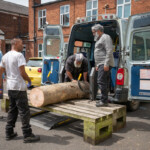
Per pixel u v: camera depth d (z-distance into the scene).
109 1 13.99
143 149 3.13
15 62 3.15
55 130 3.93
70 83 4.47
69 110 3.68
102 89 3.84
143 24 4.19
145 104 6.31
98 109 3.82
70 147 3.17
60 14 16.97
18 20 23.16
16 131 3.83
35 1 18.89
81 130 3.95
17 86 3.17
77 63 4.65
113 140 3.46
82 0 15.44
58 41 5.87
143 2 12.48
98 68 3.90
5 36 21.81
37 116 4.67
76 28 6.02
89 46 7.23
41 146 3.19
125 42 4.44
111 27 6.04
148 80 4.13
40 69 7.68
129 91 4.39
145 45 4.18
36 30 18.97
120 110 3.88
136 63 4.27
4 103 5.18
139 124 4.31
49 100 3.88
